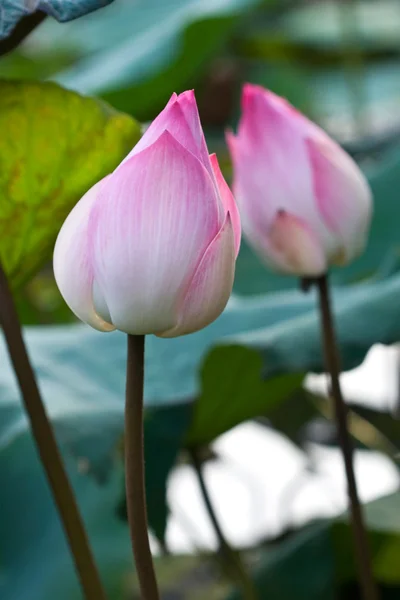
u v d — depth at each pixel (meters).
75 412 1.37
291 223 1.33
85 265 1.07
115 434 1.36
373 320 1.44
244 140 1.34
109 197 1.06
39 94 1.21
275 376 1.40
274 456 2.13
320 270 1.35
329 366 1.33
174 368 1.48
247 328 1.58
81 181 1.26
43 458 1.13
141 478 1.07
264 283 1.95
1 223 1.26
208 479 2.10
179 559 1.95
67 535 1.13
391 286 1.50
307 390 2.10
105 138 1.24
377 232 1.98
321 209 1.33
